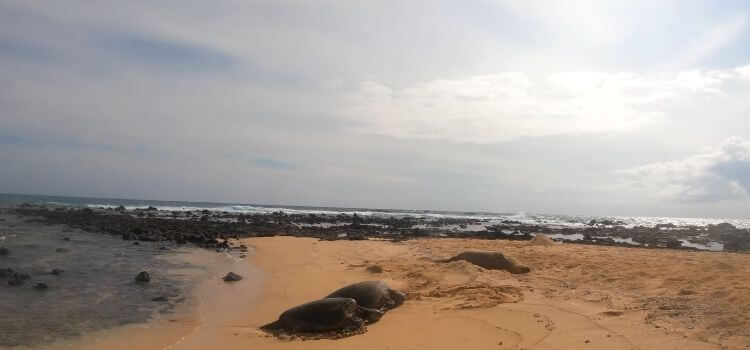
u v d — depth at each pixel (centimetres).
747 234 4244
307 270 1525
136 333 868
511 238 3059
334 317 891
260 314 1020
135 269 1490
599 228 5138
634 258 1759
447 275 1368
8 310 977
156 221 3269
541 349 746
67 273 1370
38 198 8412
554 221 7094
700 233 4603
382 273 1451
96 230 2630
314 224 3956
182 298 1145
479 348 764
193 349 790
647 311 955
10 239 2059
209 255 1866
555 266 1567
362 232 3183
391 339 828
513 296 1110
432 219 5888
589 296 1103
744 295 1029
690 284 1195
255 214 4906
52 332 852
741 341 751
